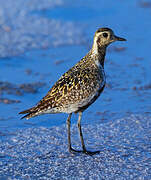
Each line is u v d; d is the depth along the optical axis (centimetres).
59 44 2064
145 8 2781
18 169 952
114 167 962
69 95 1008
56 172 938
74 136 1154
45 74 1669
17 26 2267
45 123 1248
